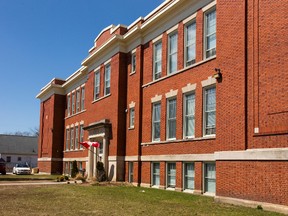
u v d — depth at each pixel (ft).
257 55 47.78
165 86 74.54
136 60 86.89
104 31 104.63
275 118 44.06
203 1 64.80
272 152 43.16
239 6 51.37
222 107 52.85
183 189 65.92
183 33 70.33
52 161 153.79
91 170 104.63
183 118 67.72
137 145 82.74
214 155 56.49
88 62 113.80
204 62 62.85
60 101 158.30
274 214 39.63
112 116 93.20
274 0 46.03
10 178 119.03
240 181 47.55
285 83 43.32
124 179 88.02
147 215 38.70
